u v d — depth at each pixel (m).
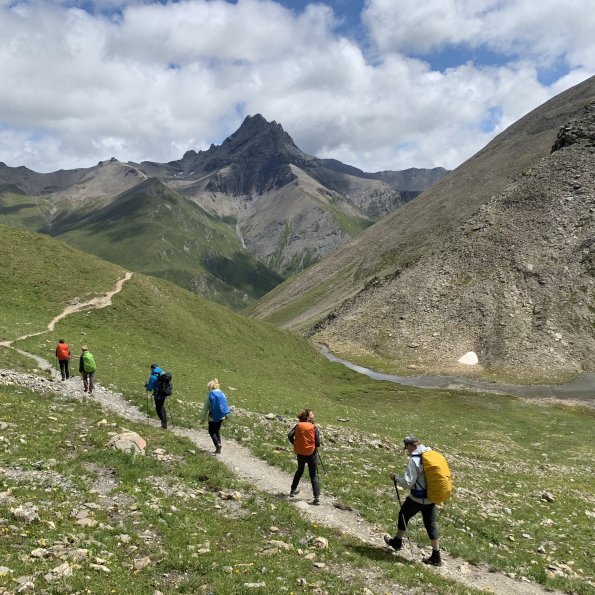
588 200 134.38
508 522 21.94
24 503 13.24
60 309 56.97
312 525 16.28
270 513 16.73
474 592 13.02
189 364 53.66
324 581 12.27
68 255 70.81
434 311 127.06
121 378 38.91
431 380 98.88
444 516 20.88
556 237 130.00
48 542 11.22
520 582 15.27
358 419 46.78
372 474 25.30
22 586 9.05
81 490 15.45
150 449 21.64
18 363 35.06
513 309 117.94
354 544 15.27
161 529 13.56
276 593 10.95
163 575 11.23
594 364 100.06
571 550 19.19
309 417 19.47
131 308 62.88
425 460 14.71
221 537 14.19
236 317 82.12
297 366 79.25
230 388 46.59
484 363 107.38
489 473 32.53
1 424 20.38
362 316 139.00
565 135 159.88
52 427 21.62
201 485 18.77
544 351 104.88
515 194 150.50
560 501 27.33
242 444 26.20
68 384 33.19
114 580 10.23
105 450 19.44
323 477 22.84
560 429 58.31
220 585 10.94
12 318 49.81
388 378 101.44
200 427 28.41
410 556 15.48
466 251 140.00
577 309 112.06
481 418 63.28
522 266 126.81
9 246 66.56
